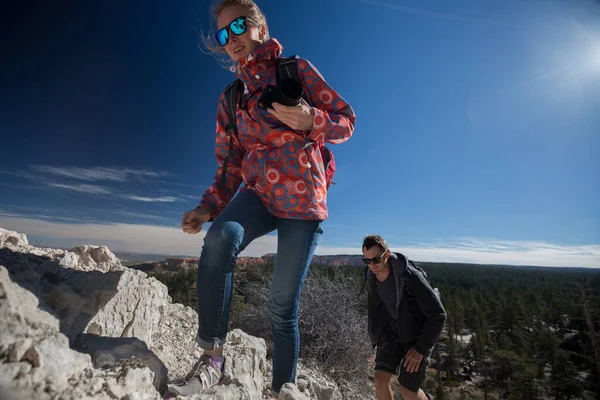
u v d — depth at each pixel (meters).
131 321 1.67
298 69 1.58
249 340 2.26
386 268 2.90
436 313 2.69
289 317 1.57
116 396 0.88
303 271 1.55
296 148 1.51
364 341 5.35
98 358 1.10
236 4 1.62
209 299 1.34
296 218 1.49
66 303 1.21
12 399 0.67
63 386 0.79
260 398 1.90
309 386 2.48
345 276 6.18
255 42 1.67
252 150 1.60
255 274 6.66
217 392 1.26
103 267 2.13
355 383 4.89
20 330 0.80
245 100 1.63
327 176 1.72
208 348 1.36
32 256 1.56
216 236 1.35
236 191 1.81
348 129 1.54
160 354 1.88
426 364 2.80
